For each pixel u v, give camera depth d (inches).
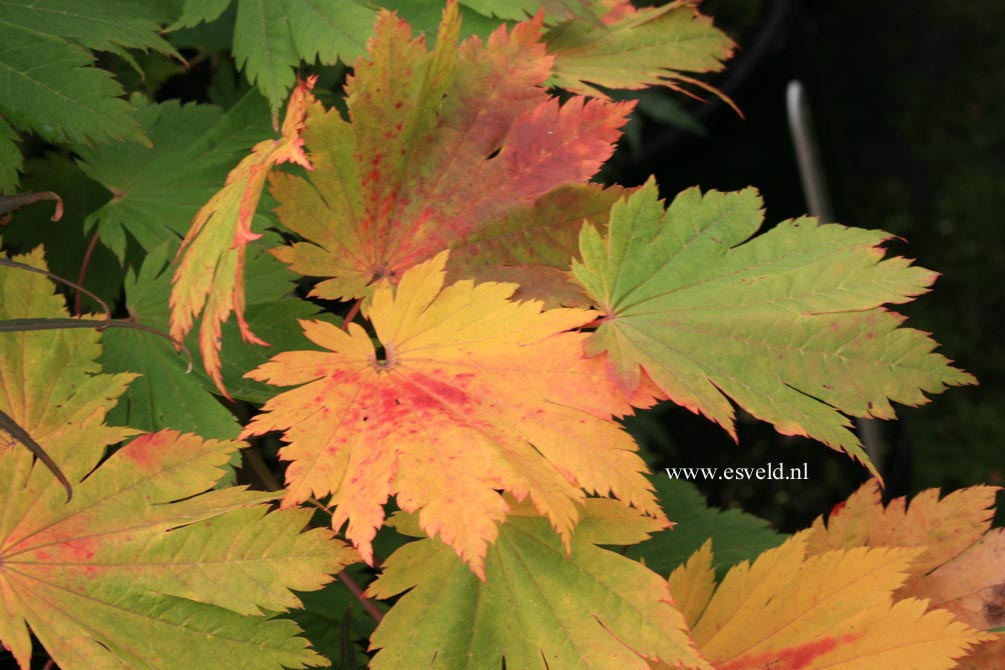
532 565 28.7
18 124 30.4
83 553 28.4
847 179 86.7
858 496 30.3
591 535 28.7
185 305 29.0
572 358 28.8
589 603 28.5
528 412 28.5
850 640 29.1
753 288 29.5
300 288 35.1
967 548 30.0
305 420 28.3
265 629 28.4
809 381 29.1
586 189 30.2
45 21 30.8
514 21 32.1
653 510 28.1
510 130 30.2
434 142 30.1
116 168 32.4
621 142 66.3
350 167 29.7
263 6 31.7
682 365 29.0
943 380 29.1
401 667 28.4
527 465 28.1
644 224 29.8
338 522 27.7
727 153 67.1
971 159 94.7
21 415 28.9
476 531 27.6
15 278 29.5
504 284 29.1
